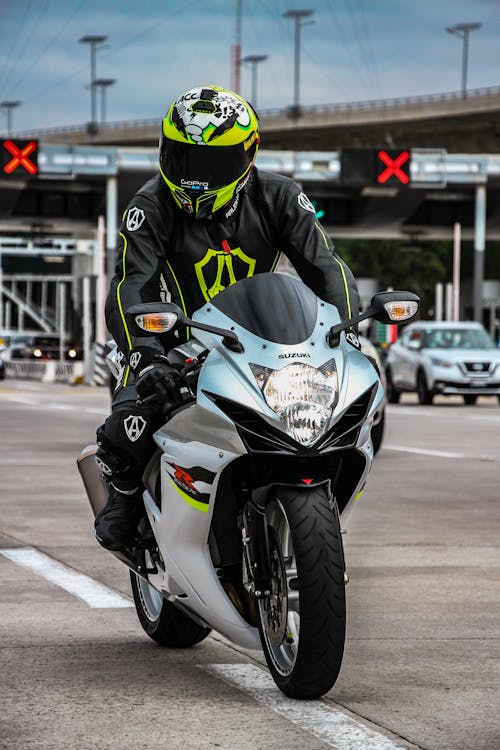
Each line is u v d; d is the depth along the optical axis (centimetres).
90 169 5234
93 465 750
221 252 699
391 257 11569
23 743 581
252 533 633
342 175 5150
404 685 683
